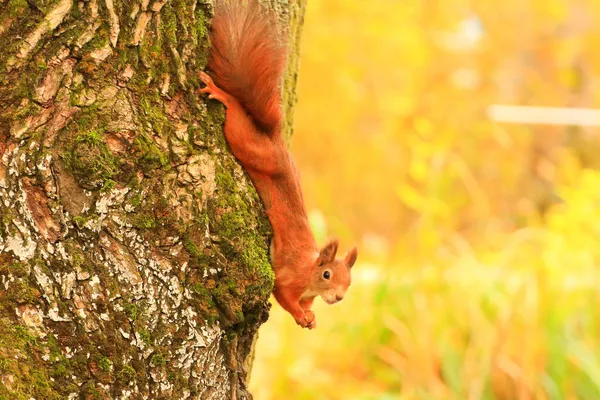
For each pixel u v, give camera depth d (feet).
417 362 35.19
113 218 13.99
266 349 38.27
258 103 15.85
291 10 19.88
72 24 13.84
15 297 13.66
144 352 14.43
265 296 15.69
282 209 16.81
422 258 42.83
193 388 15.07
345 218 78.13
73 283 13.89
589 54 89.86
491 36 91.91
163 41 14.73
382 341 37.60
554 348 33.35
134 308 14.29
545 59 93.91
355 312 39.32
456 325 37.01
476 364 33.99
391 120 83.51
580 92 91.40
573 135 89.97
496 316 36.63
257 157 15.98
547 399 32.63
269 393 35.99
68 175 13.71
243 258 15.25
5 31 13.58
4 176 13.55
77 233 13.88
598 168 89.30
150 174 14.24
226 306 15.07
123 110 14.07
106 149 13.85
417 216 82.74
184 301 14.74
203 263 14.82
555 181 80.69
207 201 14.94
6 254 13.67
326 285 17.84
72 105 13.78
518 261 45.29
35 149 13.57
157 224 14.35
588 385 33.09
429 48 86.33
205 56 15.55
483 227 64.39
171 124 14.73
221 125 15.67
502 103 90.68
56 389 13.79
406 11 77.71
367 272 43.62
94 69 13.98
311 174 82.84
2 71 13.55
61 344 13.88
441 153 59.52
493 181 85.46
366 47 78.74
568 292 38.17
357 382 36.68
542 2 87.56
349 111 81.05
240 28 15.83
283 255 17.38
